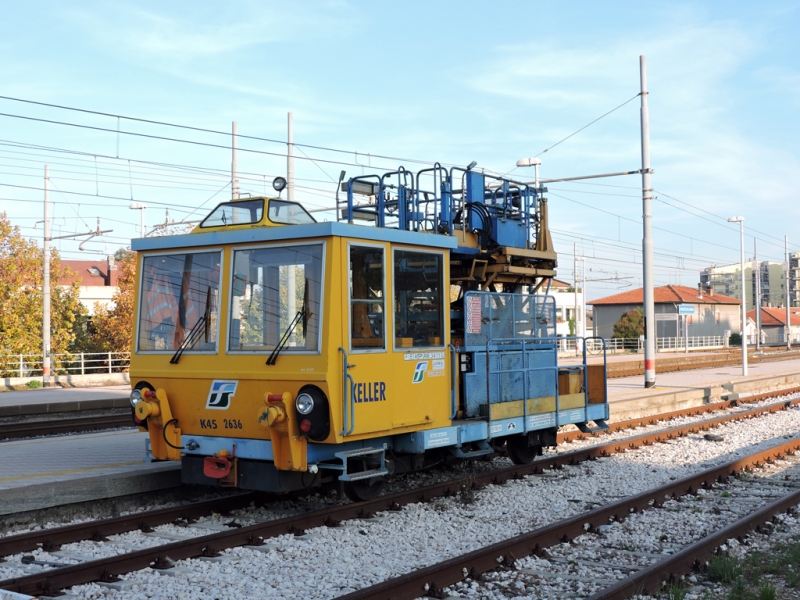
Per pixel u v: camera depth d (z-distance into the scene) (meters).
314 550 7.45
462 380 10.32
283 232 8.44
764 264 138.62
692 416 19.81
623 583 5.97
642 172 25.00
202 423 8.99
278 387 8.34
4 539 7.23
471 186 11.93
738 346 85.19
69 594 6.17
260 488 8.56
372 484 9.44
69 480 8.93
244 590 6.28
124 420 17.41
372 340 8.66
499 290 12.51
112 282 72.12
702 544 7.05
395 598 5.93
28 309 39.91
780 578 6.61
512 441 12.02
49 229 32.38
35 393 24.72
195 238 9.09
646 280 24.88
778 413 19.97
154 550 6.94
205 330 9.00
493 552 6.88
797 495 9.27
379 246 8.80
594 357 50.38
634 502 9.06
